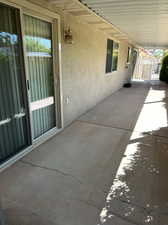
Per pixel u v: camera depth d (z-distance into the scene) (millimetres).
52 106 3383
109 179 2102
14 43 2250
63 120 3637
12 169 2283
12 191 1897
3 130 2297
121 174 2193
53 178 2119
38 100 2936
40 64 2873
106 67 6160
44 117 3184
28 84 2543
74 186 1983
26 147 2721
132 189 1935
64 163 2438
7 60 2195
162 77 11258
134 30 5121
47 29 2906
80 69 4109
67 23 3271
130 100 6184
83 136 3309
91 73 4824
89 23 4195
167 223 1526
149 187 1965
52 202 1752
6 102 2271
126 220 1553
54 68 3197
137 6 2844
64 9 3016
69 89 3725
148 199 1792
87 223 1524
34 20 2584
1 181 2059
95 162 2465
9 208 1676
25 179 2096
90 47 4496
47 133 3254
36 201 1765
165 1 2566
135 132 3479
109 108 5188
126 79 9977
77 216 1593
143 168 2314
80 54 3988
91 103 5141
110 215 1603
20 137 2615
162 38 6992
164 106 5355
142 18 3648
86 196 1832
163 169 2295
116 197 1817
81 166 2369
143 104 5617
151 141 3092
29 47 2562
